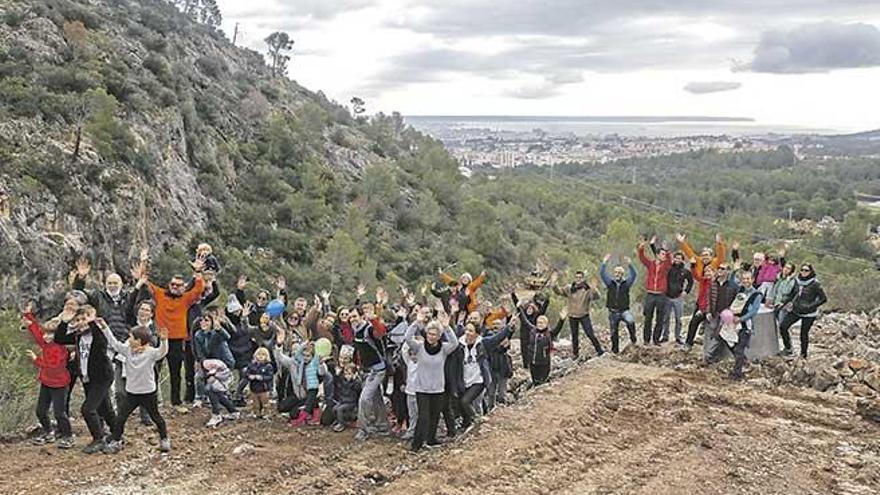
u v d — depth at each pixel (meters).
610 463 9.84
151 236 41.72
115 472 9.33
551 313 24.16
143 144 44.19
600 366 14.38
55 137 39.00
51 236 34.59
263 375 11.75
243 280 12.97
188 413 11.85
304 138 71.38
